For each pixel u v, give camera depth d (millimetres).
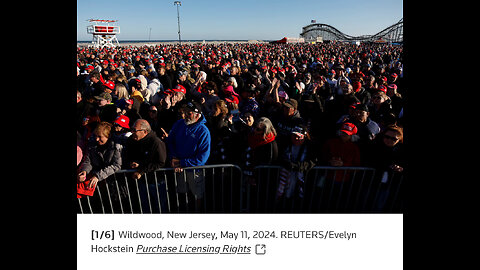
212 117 4242
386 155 3357
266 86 7305
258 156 3551
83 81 7012
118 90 5273
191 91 6086
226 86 5895
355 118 4012
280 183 3846
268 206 3914
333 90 7121
